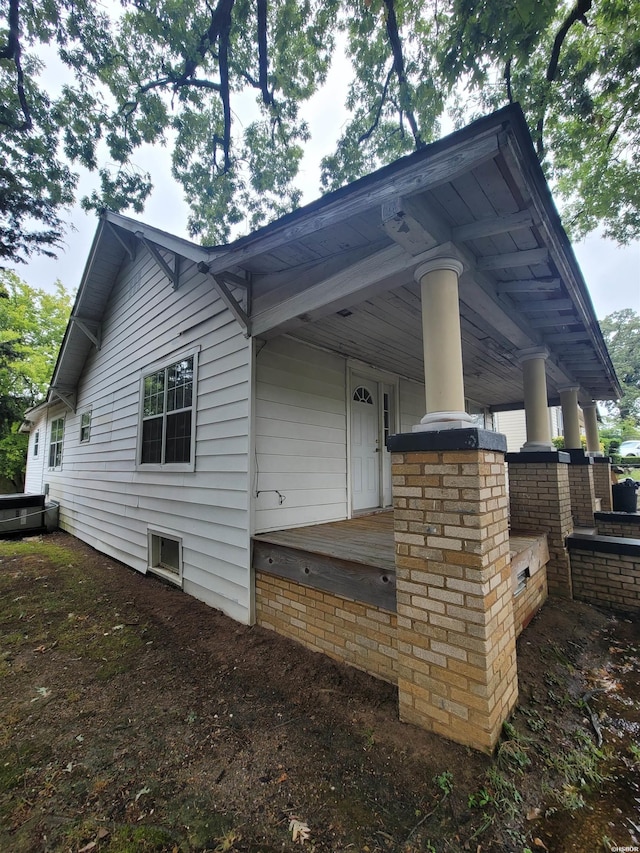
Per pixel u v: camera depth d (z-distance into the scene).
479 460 1.92
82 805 1.70
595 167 6.97
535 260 2.35
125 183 6.40
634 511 7.17
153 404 5.45
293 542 3.29
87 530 7.86
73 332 7.59
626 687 2.46
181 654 3.09
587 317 3.41
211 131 6.98
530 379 3.96
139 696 2.54
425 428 2.13
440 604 2.02
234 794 1.74
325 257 2.93
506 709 2.06
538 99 5.64
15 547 7.60
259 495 3.72
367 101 6.77
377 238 2.55
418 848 1.45
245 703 2.41
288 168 7.82
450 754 1.87
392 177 1.89
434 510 2.06
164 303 5.25
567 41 5.26
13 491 17.28
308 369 4.45
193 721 2.26
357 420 5.35
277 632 3.30
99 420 7.46
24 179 5.60
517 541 3.52
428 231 2.01
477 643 1.88
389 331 4.08
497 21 3.63
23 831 1.58
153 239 4.62
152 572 5.25
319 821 1.59
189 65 5.28
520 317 3.30
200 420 4.40
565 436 5.63
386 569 2.48
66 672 2.87
